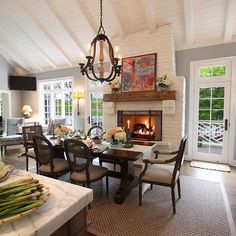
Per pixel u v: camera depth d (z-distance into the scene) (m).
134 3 3.95
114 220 2.22
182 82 4.16
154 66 4.41
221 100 4.37
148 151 2.83
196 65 4.50
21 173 1.23
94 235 1.97
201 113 4.60
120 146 2.94
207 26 4.04
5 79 7.09
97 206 2.52
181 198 2.76
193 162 4.48
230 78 4.23
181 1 3.71
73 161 2.48
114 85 4.77
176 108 4.25
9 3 4.59
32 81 7.33
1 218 0.67
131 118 4.86
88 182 2.44
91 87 6.20
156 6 3.91
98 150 2.64
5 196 0.75
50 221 0.73
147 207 2.51
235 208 2.51
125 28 4.62
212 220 2.24
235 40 4.09
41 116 7.47
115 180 3.42
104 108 5.09
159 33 4.36
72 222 0.85
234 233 2.02
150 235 1.97
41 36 5.50
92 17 4.52
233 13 3.50
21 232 0.67
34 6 4.51
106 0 3.91
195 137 4.66
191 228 2.09
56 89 7.18
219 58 4.24
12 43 6.14
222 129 4.40
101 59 2.55
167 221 2.21
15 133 6.18
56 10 4.52
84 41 5.34
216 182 3.35
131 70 4.68
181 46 4.60
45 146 2.70
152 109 4.54
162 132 4.43
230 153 4.32
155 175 2.46
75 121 6.61
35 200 0.76
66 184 1.06
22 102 7.75
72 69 6.54
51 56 6.38
